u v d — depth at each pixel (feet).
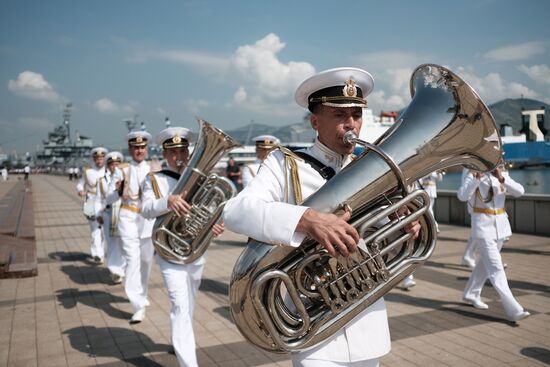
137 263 18.06
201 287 22.72
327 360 6.38
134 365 13.97
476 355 13.88
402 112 6.39
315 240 5.89
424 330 16.05
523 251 29.09
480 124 6.31
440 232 37.55
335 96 6.64
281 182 6.80
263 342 6.36
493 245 17.40
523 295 19.90
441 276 23.65
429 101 6.23
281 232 5.53
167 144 14.96
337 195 5.67
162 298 21.12
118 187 18.85
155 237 13.50
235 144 13.64
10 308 20.01
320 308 6.25
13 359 14.53
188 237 13.66
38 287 23.67
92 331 16.98
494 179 17.49
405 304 19.04
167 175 14.70
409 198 5.86
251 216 5.82
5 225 41.45
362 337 6.57
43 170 330.95
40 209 68.44
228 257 30.30
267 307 6.05
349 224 5.70
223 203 13.28
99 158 31.42
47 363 14.20
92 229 30.63
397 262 6.40
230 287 6.20
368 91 7.17
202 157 13.52
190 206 13.26
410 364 13.34
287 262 5.97
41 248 35.78
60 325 17.70
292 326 6.27
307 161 6.81
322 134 6.88
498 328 16.11
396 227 5.98
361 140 6.01
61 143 389.39
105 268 28.32
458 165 6.53
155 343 15.74
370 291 6.11
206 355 14.56
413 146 5.94
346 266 5.92
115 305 20.35
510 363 13.28
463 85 6.10
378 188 5.76
